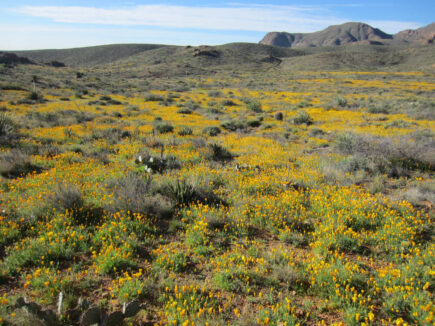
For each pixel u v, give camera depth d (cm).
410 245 540
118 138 1594
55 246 460
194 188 743
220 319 345
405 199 766
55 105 3167
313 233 577
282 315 359
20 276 405
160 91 5909
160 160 1055
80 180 814
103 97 3966
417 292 398
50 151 1148
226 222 622
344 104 3450
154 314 355
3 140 1237
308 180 908
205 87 7231
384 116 2555
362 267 478
